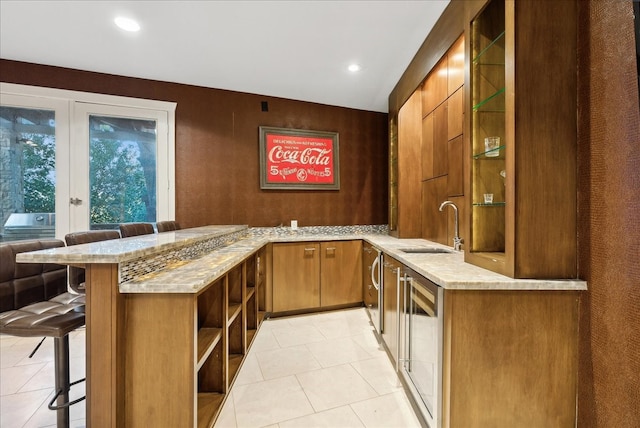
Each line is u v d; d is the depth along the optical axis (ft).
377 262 9.23
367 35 8.54
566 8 4.71
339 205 13.74
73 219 10.62
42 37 8.65
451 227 8.42
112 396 4.28
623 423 4.01
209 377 6.22
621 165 4.06
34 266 5.43
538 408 4.69
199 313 6.23
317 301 11.74
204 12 7.55
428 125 10.02
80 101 10.59
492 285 4.54
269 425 5.61
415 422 5.71
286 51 9.35
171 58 9.81
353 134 13.97
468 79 5.97
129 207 11.28
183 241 5.86
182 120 11.70
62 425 4.95
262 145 12.58
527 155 4.69
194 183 11.86
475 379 4.63
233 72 10.75
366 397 6.45
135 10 7.48
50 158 10.41
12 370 7.58
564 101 4.72
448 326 4.67
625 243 4.01
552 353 4.69
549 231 4.72
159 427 4.46
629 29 3.91
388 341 8.15
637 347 3.86
